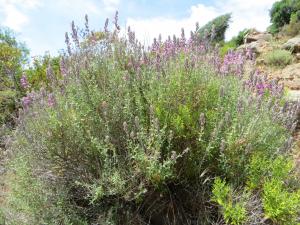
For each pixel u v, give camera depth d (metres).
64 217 2.59
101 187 2.58
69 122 2.97
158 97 2.90
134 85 2.97
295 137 3.99
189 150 2.82
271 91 3.72
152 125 2.64
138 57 3.41
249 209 2.54
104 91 3.00
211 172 2.92
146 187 2.76
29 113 3.35
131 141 2.67
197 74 3.12
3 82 6.20
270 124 3.09
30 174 2.89
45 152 3.06
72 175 2.89
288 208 2.38
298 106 3.42
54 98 3.09
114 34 3.49
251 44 10.60
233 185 2.70
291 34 13.48
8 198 2.94
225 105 3.02
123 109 2.87
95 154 2.83
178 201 2.88
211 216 2.73
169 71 3.14
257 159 2.69
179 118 2.77
